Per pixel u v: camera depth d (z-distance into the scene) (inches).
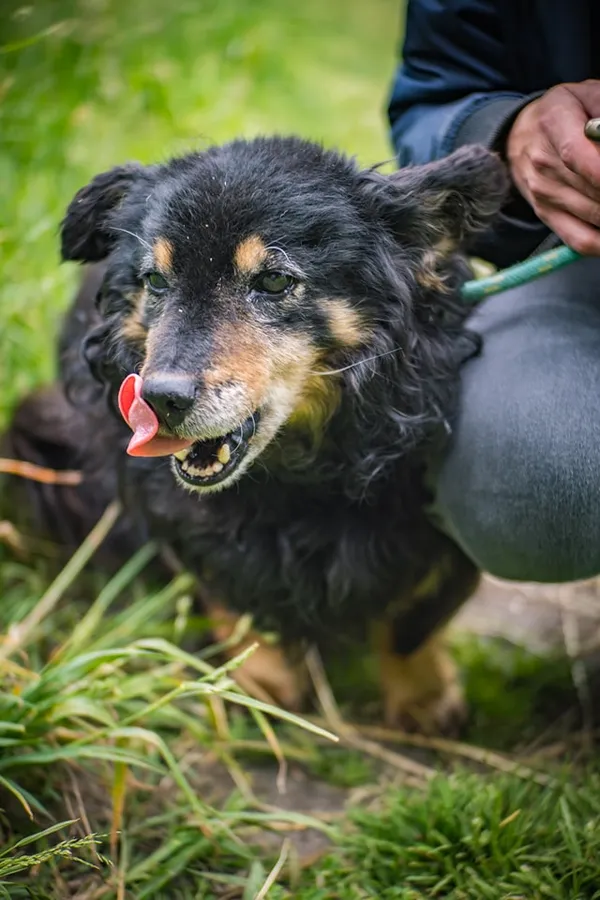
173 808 32.0
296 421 30.8
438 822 30.5
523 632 41.3
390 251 29.8
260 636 36.3
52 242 47.4
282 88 69.6
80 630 35.0
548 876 28.7
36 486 40.9
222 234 28.6
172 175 30.2
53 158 50.4
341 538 32.3
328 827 30.7
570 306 29.6
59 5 53.1
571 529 28.4
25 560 40.9
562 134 27.5
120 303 31.2
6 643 33.8
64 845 27.3
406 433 30.2
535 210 29.0
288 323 29.1
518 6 31.9
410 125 33.5
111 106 56.0
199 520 33.1
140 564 36.8
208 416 27.8
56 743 31.0
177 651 31.4
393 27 93.1
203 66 66.0
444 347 30.2
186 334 28.2
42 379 44.0
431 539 32.9
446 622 35.3
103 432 35.1
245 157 29.7
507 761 34.8
